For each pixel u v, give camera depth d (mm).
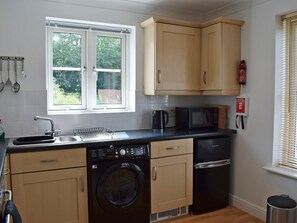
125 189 2572
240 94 3008
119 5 2963
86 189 2396
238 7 2986
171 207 2785
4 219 1295
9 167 2119
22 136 2645
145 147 2584
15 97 2611
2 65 2549
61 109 2951
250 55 2877
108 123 3031
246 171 2982
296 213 2344
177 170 2789
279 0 2541
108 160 2424
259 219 2803
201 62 3150
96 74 3090
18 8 2572
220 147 2980
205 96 3588
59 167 2281
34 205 2227
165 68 2936
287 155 2648
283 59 2637
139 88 3170
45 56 2701
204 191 2920
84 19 2838
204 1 2953
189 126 3119
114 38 3172
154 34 2877
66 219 2346
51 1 2689
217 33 2900
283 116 2672
